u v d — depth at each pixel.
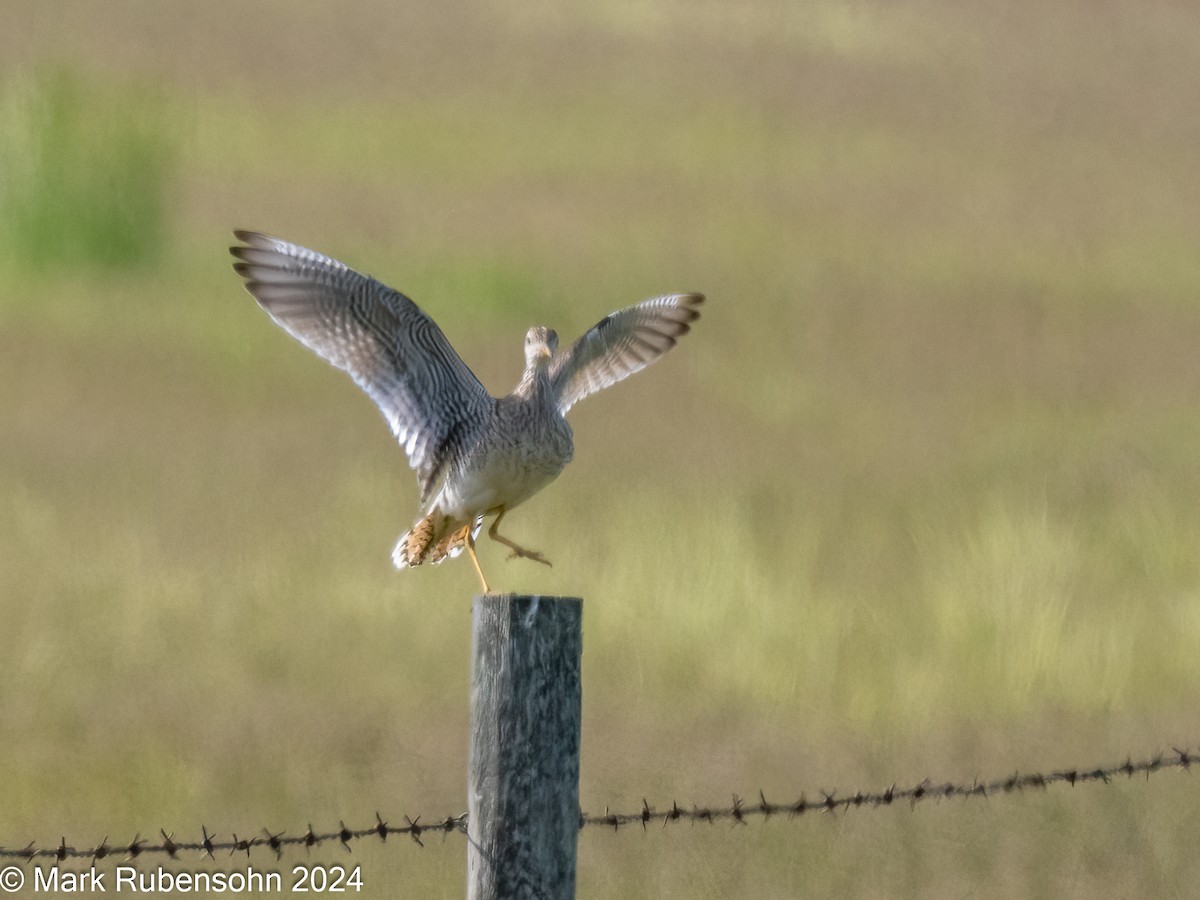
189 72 48.84
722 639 13.16
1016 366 25.89
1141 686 12.64
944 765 11.11
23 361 23.56
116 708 11.63
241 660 12.63
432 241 34.44
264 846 9.88
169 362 24.02
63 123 32.41
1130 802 10.52
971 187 41.34
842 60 53.78
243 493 17.31
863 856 9.83
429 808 10.43
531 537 15.43
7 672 12.01
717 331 27.33
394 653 12.95
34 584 13.85
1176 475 18.69
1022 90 51.38
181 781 10.57
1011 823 10.25
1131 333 28.53
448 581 14.45
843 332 27.62
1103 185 42.06
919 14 57.47
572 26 56.12
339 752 11.16
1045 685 12.52
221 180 39.31
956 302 30.33
